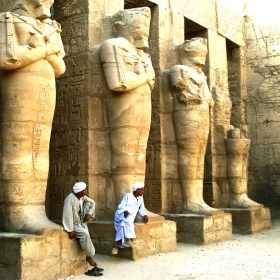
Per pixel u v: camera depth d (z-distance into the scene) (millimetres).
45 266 5711
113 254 7242
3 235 5719
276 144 12992
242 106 13305
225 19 12562
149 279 6074
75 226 6137
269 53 13281
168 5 10312
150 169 9523
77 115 8180
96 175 7965
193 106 9250
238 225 10703
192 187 9352
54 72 6578
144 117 7855
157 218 7637
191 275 6316
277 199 12875
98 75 8062
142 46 7883
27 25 6059
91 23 8273
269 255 7879
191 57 9742
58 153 8438
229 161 11242
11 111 6105
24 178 6125
